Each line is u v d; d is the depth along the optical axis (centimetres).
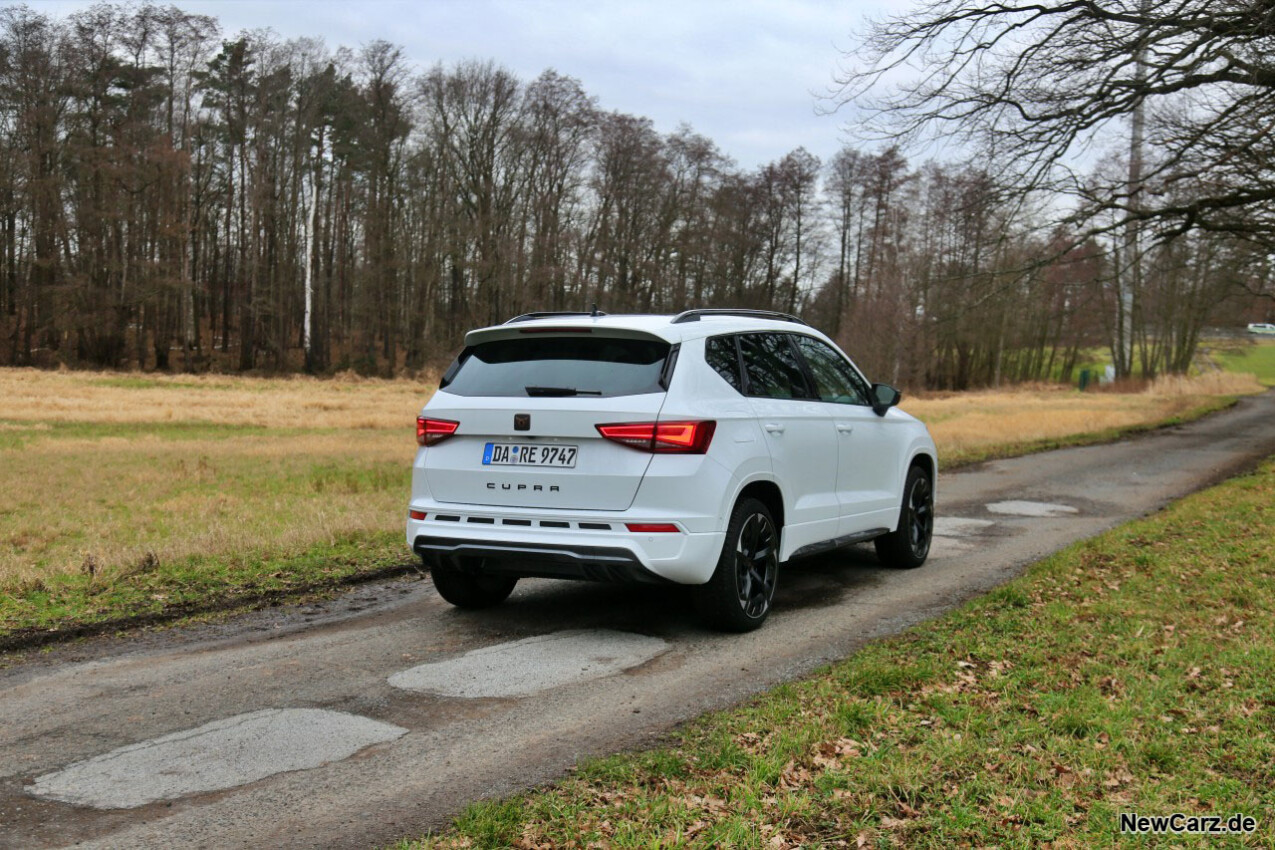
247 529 906
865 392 748
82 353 6025
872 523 724
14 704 459
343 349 7062
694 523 533
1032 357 7938
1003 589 628
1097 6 1402
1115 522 1027
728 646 550
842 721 399
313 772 374
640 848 298
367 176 6200
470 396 577
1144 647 488
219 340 7219
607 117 6203
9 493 1186
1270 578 643
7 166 5584
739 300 6919
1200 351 6812
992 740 376
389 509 1030
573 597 686
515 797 340
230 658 537
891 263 6050
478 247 6203
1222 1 1320
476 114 5975
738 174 6894
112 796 353
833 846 297
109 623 608
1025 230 1655
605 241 6328
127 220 5738
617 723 423
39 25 5519
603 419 534
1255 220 1714
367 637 581
